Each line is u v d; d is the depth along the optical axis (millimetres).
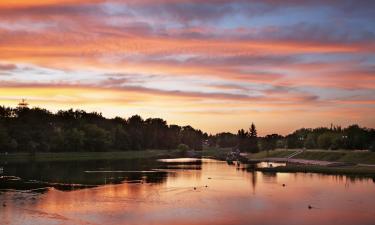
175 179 120500
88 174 136250
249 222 62625
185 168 166875
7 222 61719
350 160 173750
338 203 77500
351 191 92688
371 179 117188
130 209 71812
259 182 111750
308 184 106062
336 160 181375
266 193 90312
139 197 84812
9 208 72250
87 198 83375
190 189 97062
